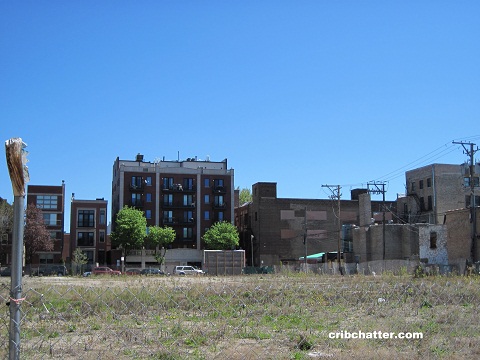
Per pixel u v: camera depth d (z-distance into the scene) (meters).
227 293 15.93
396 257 69.00
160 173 89.38
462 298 14.25
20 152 5.80
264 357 9.17
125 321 12.41
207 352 9.62
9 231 71.12
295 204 89.19
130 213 81.62
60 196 85.56
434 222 76.75
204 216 90.12
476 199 80.94
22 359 8.92
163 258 84.19
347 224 88.06
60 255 83.88
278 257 87.00
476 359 9.16
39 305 13.13
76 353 9.70
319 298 15.00
